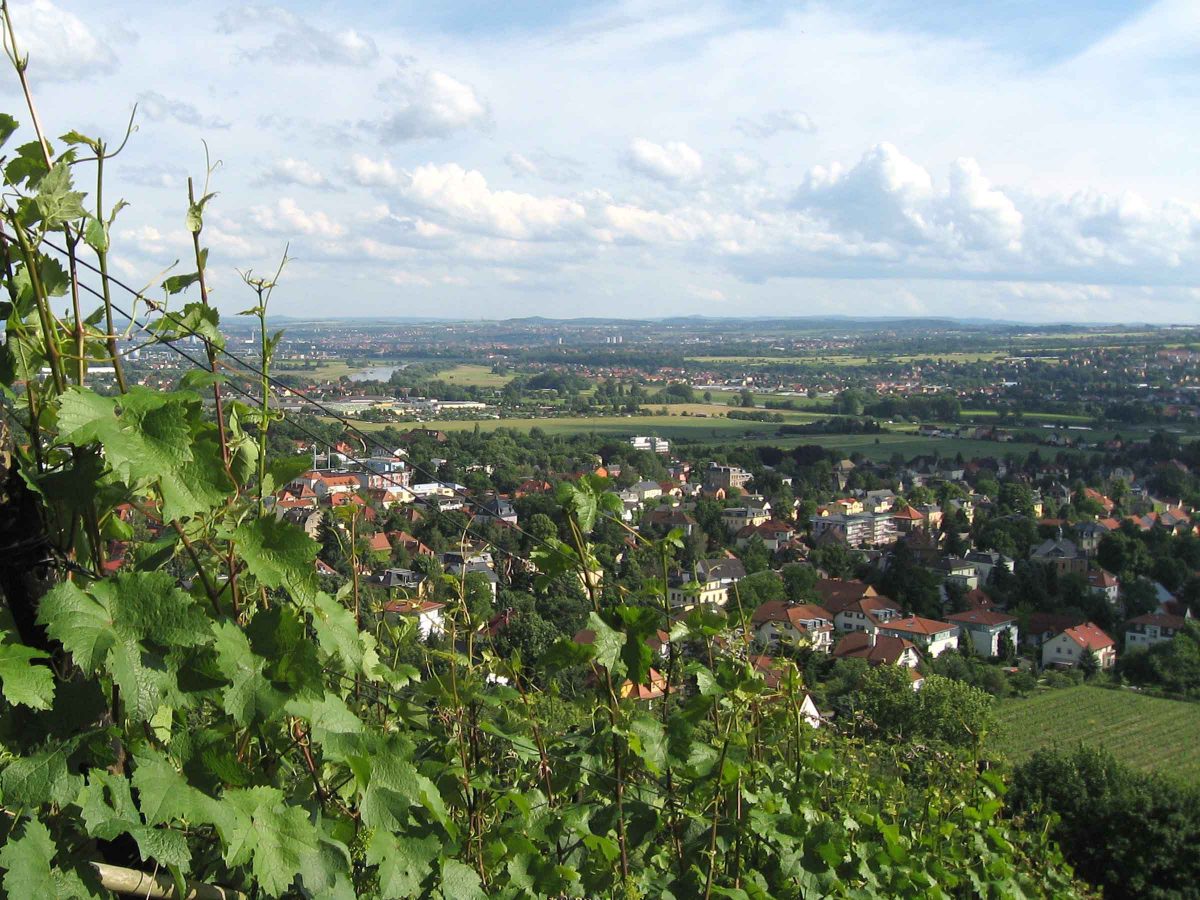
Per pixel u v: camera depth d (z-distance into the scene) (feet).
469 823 48.62
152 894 29.40
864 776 86.84
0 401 31.30
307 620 34.99
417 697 53.93
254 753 38.09
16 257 32.60
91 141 33.86
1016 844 108.68
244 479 37.50
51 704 28.63
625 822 51.62
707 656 60.08
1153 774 243.60
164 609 28.12
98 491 30.91
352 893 31.83
